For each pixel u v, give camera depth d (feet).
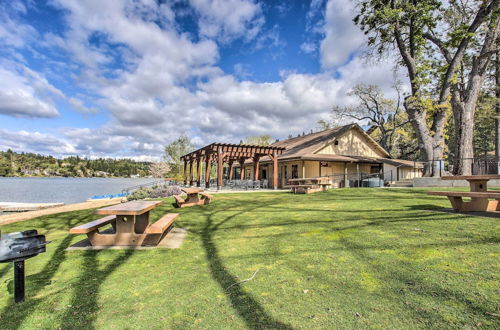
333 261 10.49
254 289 8.46
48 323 6.91
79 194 92.32
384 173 74.38
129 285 9.21
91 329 6.60
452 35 51.19
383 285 8.18
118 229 14.21
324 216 20.27
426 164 55.88
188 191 28.22
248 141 200.34
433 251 10.75
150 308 7.55
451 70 53.06
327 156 68.74
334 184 70.74
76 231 12.60
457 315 6.35
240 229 17.65
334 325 6.25
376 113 107.76
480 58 51.21
